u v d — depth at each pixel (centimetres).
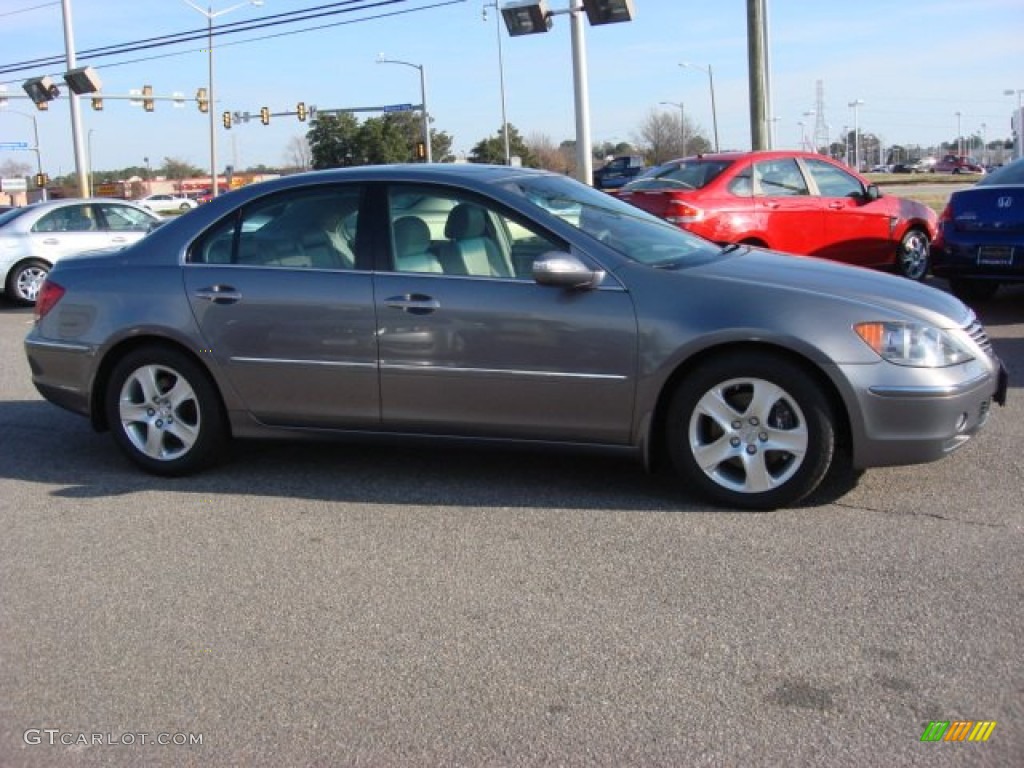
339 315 502
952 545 419
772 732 292
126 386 554
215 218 541
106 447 629
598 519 466
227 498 520
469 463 561
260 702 320
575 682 324
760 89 1605
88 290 555
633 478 522
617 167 3903
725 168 1026
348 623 372
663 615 367
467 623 368
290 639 361
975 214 941
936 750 280
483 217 494
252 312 518
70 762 293
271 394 523
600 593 388
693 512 469
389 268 501
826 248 1074
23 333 1152
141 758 293
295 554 440
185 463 550
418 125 6725
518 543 442
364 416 509
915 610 362
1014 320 938
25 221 1406
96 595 404
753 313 446
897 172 7669
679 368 463
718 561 412
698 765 278
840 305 445
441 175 507
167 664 347
